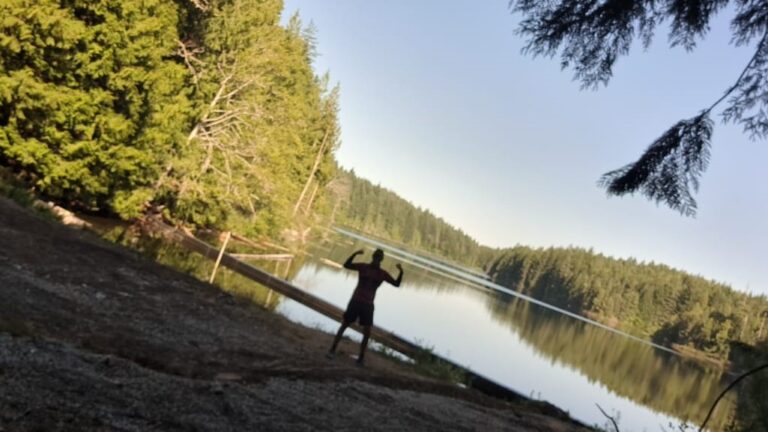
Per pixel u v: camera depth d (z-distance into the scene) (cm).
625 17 387
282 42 3478
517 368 2494
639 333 12469
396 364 1182
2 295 635
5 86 1692
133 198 2289
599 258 15750
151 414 438
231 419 485
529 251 18275
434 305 4309
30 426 350
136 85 2123
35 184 2031
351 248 6962
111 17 1942
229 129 3164
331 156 7106
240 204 3434
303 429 516
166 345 674
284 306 1689
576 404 2030
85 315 682
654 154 390
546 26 399
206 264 1970
